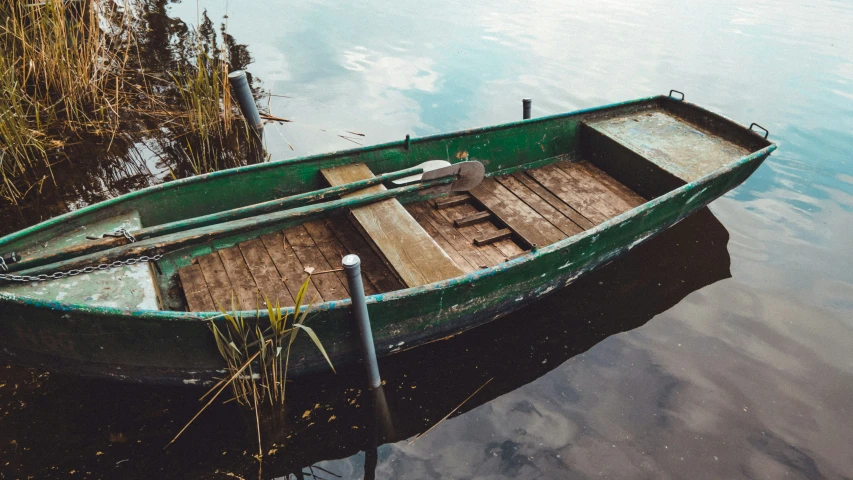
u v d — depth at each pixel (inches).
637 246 215.6
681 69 372.5
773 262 223.5
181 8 419.2
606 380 172.7
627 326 192.4
